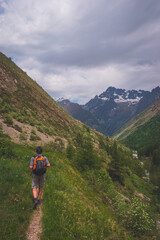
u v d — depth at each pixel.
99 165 18.05
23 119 26.48
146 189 36.59
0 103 26.47
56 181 7.99
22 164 8.21
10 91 35.72
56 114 51.31
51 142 21.81
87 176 14.84
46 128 31.61
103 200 11.01
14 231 3.65
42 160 5.16
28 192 5.63
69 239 4.07
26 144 15.26
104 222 6.36
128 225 8.40
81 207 6.48
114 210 10.18
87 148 18.86
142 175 56.19
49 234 3.95
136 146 187.38
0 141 9.40
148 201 27.14
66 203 5.96
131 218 8.56
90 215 6.24
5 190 5.13
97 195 11.25
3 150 8.77
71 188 8.38
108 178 16.41
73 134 46.00
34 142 17.75
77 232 4.53
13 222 3.90
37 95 49.78
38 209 5.01
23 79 50.53
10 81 39.53
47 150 15.73
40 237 3.79
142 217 8.42
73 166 15.55
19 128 21.53
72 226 4.67
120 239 5.89
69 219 4.95
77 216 5.45
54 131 34.97
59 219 4.67
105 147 53.91
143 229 8.22
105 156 40.56
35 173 5.02
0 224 3.67
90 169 16.62
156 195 30.91
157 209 18.98
